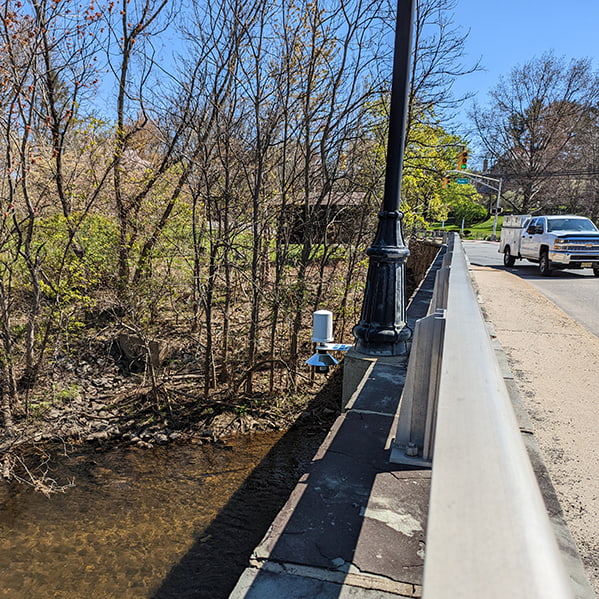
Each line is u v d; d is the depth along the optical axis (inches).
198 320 391.5
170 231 365.1
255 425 314.7
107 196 374.6
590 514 104.9
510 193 2807.6
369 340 180.9
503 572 21.9
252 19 314.5
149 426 305.3
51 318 329.4
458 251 283.9
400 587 70.1
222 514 222.8
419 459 106.6
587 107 2026.3
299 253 377.7
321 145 347.9
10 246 327.6
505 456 31.8
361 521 85.6
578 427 150.4
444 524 26.0
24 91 297.7
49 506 226.7
